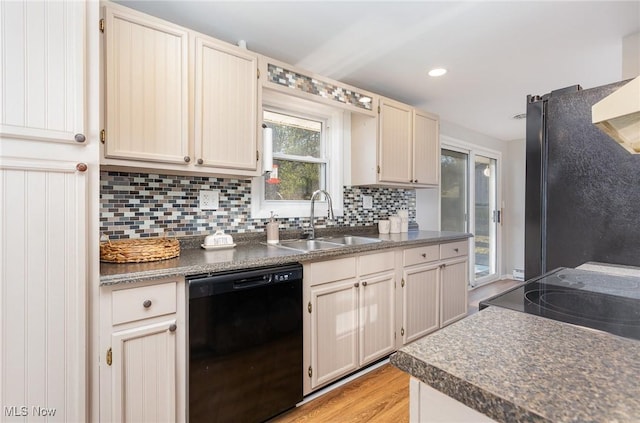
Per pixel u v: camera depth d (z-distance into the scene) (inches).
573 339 23.4
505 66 93.6
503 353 21.2
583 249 51.3
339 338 77.7
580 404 15.6
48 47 43.9
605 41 79.4
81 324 46.4
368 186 118.7
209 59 68.9
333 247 82.7
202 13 68.8
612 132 27.3
